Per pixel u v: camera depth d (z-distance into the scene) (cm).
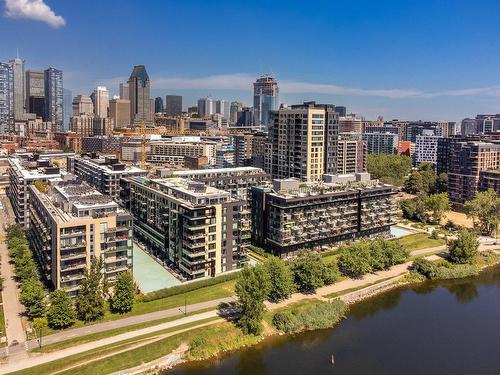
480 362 15225
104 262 17862
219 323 16575
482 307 19812
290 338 16575
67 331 15512
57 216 17850
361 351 15788
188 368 14488
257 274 16750
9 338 14900
